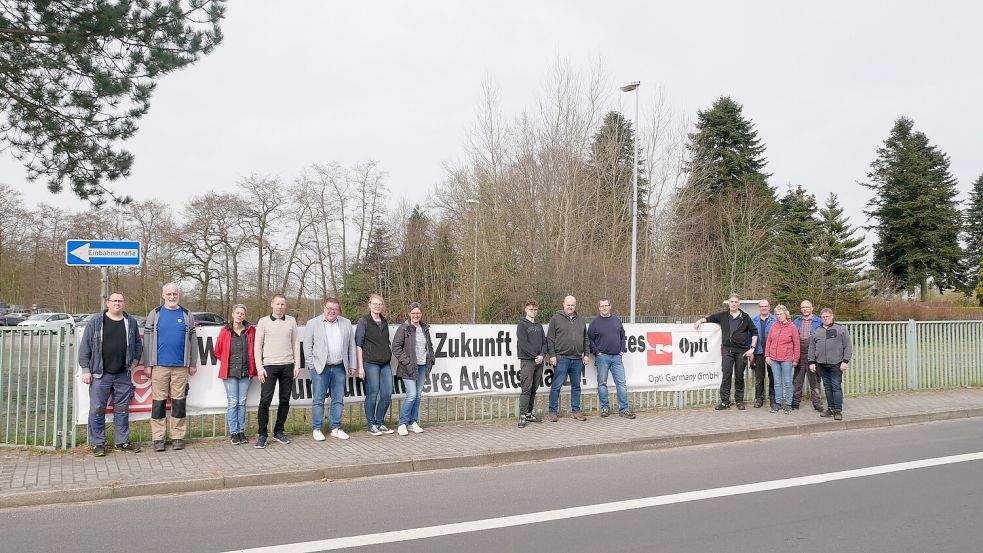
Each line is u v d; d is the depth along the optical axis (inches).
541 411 463.8
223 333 356.5
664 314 1390.3
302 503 267.7
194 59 502.6
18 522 242.4
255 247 1759.4
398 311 1918.1
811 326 483.8
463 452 344.2
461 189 1642.5
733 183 2053.4
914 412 471.8
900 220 2261.3
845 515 247.6
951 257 2255.2
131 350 337.7
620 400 454.6
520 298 1279.5
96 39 482.3
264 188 1754.4
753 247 1865.2
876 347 561.9
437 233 1888.5
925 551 208.8
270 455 335.0
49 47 486.0
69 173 536.1
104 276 392.5
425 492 285.0
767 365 503.5
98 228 1825.8
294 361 366.6
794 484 294.8
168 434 371.2
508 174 1464.1
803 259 1651.1
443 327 427.8
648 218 1535.4
